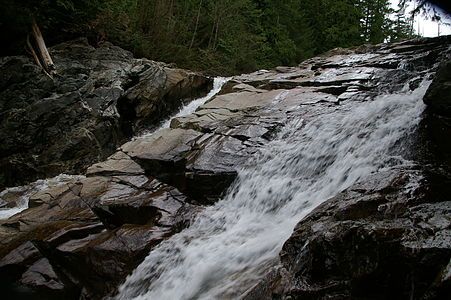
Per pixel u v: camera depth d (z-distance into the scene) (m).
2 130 10.92
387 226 3.78
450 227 3.68
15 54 12.50
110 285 6.16
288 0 30.31
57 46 13.62
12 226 7.52
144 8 19.47
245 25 27.11
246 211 7.26
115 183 8.08
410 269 3.45
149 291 5.89
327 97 9.88
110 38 15.80
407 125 7.05
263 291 4.18
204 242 6.28
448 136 6.21
